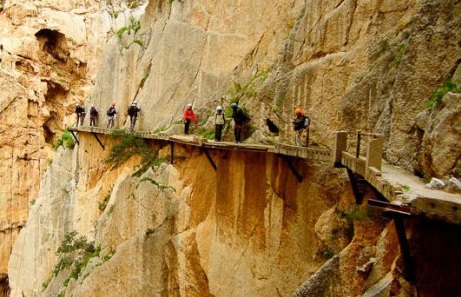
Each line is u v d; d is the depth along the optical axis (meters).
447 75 7.91
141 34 24.00
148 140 18.94
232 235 13.39
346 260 8.36
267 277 11.98
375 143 7.11
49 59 41.88
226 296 13.10
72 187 24.19
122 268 16.41
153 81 21.61
